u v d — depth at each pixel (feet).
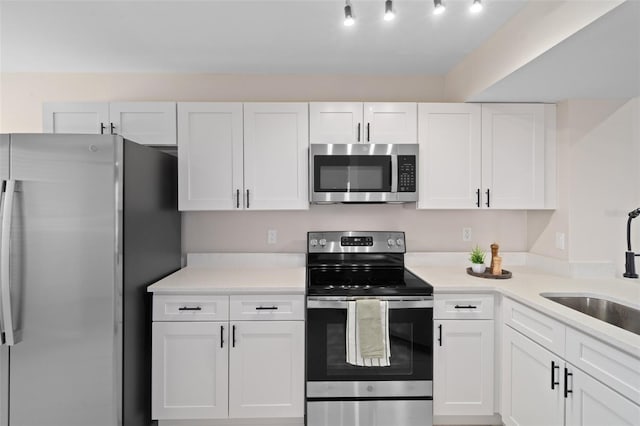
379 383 7.11
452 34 7.11
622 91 7.37
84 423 6.18
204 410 7.21
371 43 7.54
